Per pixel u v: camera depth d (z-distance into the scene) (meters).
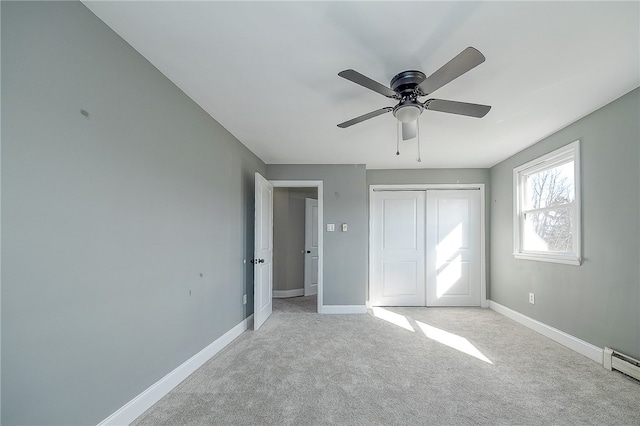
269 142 3.46
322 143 3.49
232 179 3.17
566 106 2.47
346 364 2.51
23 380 1.15
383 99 2.35
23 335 1.15
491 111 2.56
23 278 1.15
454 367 2.45
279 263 5.52
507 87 2.15
